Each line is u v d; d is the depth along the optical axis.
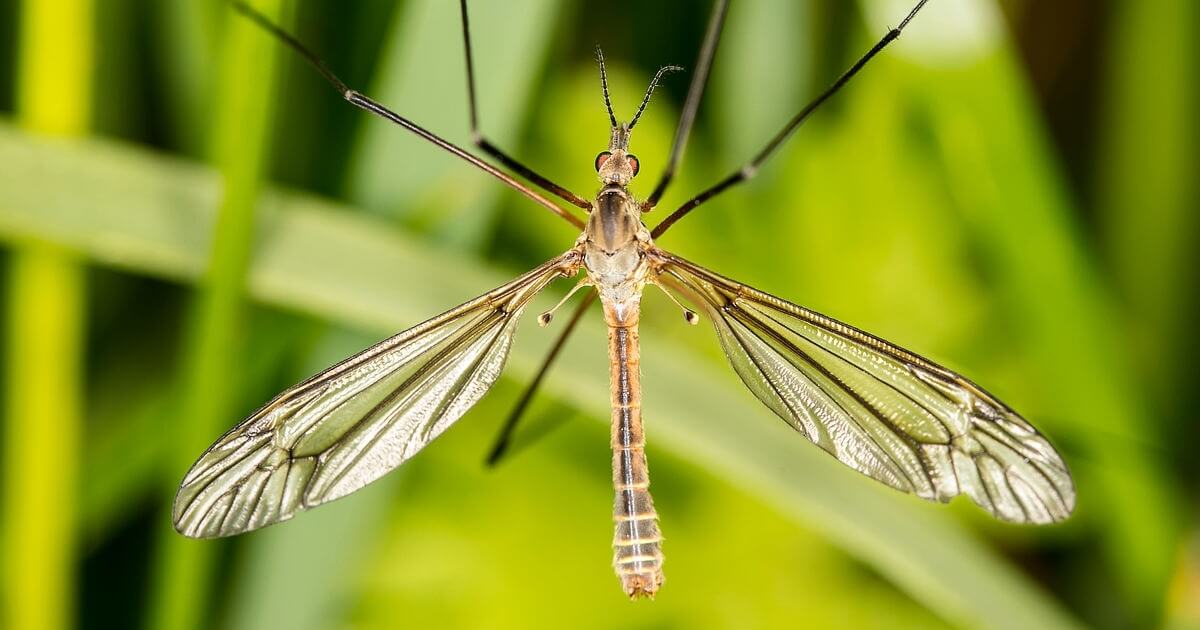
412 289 0.15
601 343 0.15
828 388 0.14
